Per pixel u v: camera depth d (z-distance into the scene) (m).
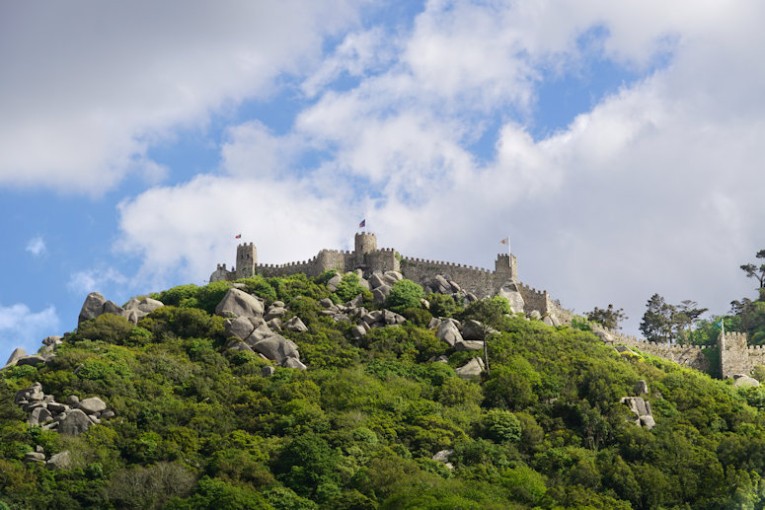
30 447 174.88
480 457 178.62
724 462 183.88
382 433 183.75
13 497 163.00
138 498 166.62
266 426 185.25
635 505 174.25
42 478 168.75
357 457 175.62
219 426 185.50
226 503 162.50
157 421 185.62
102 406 185.88
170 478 169.75
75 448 175.12
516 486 169.50
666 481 177.25
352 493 164.88
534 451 185.12
